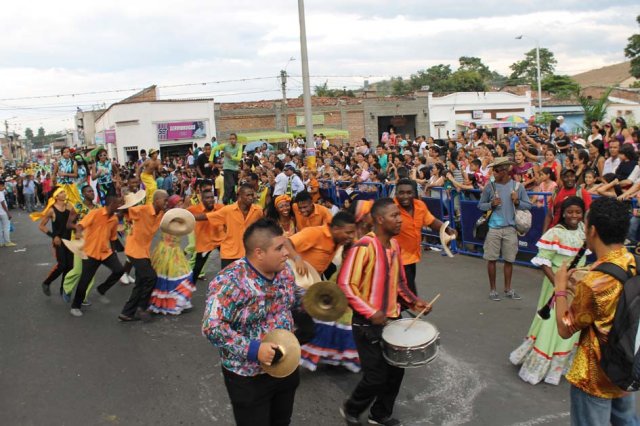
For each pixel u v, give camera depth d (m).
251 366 3.23
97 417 4.86
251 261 3.22
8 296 9.05
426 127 39.81
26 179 24.95
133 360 6.06
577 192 7.17
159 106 34.50
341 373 5.46
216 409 4.90
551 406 4.59
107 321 7.41
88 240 7.61
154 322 7.29
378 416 4.42
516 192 7.21
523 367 5.08
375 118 38.47
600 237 2.98
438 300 7.49
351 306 4.02
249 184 7.02
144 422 4.74
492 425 4.39
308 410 4.77
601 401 3.06
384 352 3.98
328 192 14.55
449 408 4.68
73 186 12.56
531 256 9.03
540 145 13.02
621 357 2.79
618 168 8.59
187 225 6.80
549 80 52.78
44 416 4.92
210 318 3.13
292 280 3.44
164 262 7.52
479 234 9.16
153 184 12.20
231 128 35.88
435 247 10.55
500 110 40.53
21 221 20.42
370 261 4.14
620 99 38.38
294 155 20.33
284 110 35.59
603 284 2.87
